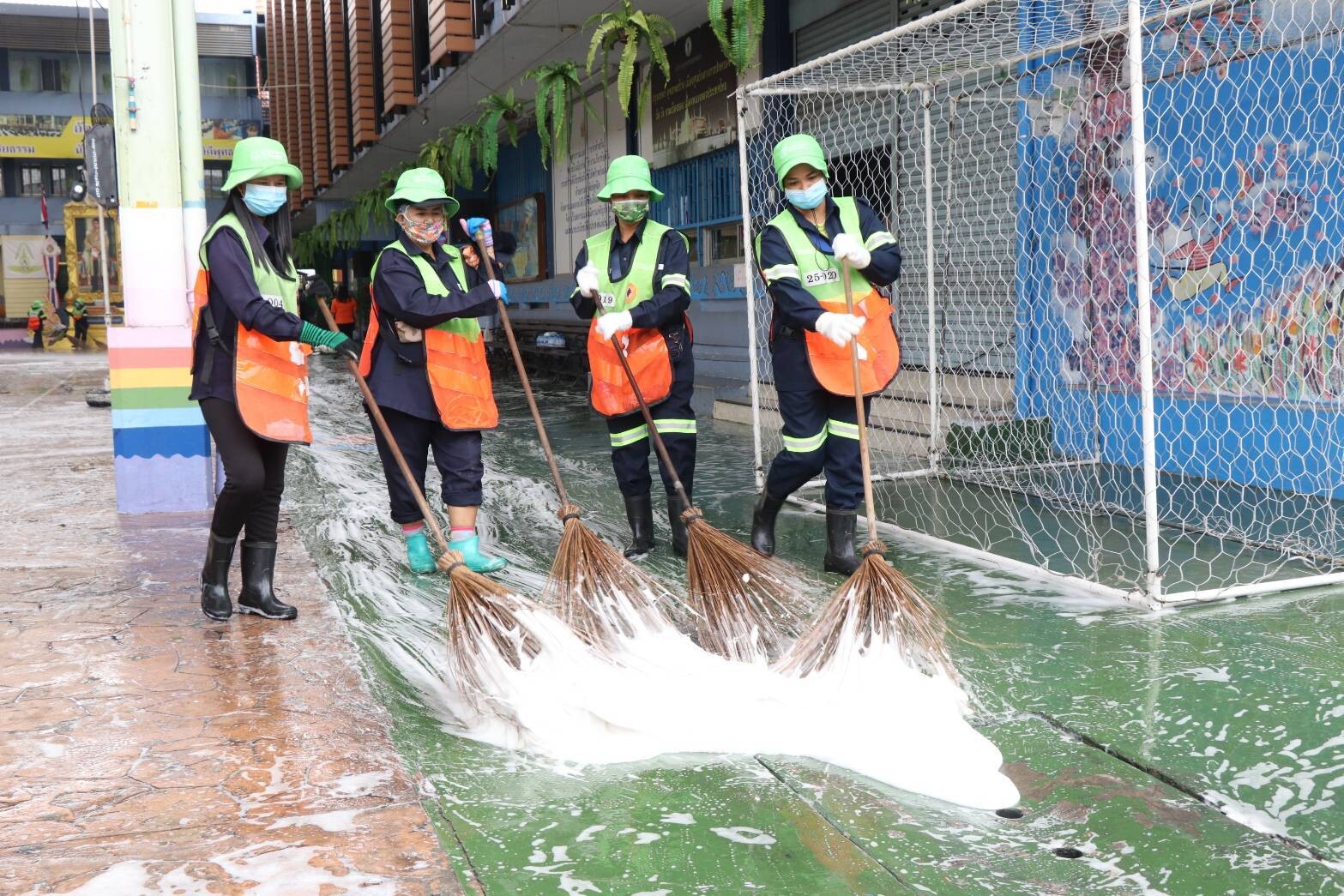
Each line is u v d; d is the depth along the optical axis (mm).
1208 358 6051
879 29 9492
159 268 5758
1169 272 6219
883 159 9023
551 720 2852
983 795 2453
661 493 6289
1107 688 3090
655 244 4656
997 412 7219
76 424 10445
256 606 3893
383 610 4070
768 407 9422
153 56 5660
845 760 2682
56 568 4605
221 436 3689
